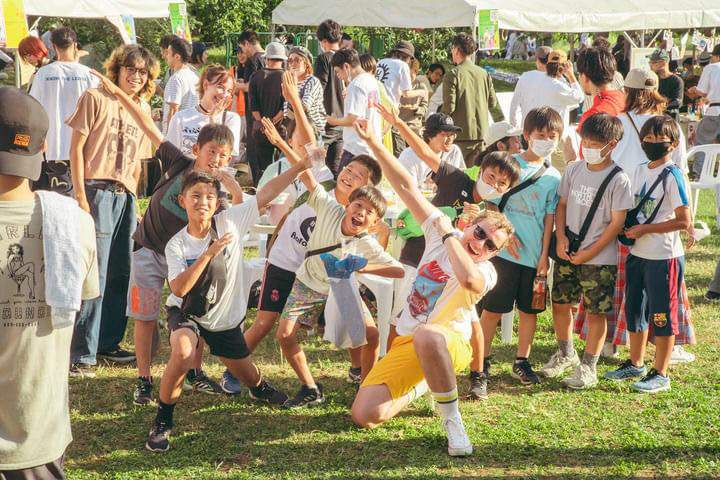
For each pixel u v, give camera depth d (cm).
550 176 497
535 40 2814
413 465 396
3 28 890
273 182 432
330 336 450
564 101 800
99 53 1639
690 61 1742
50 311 265
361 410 423
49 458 269
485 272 414
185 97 886
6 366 260
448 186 504
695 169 1080
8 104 254
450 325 416
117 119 508
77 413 456
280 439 425
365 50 1941
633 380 515
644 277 496
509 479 382
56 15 1019
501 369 536
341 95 966
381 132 773
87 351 517
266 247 659
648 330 530
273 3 2286
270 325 479
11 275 258
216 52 2514
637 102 584
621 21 1211
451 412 409
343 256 447
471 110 945
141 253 463
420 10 1085
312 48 1823
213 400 478
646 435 429
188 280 398
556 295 514
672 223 480
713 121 1192
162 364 538
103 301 537
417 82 1096
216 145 443
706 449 414
